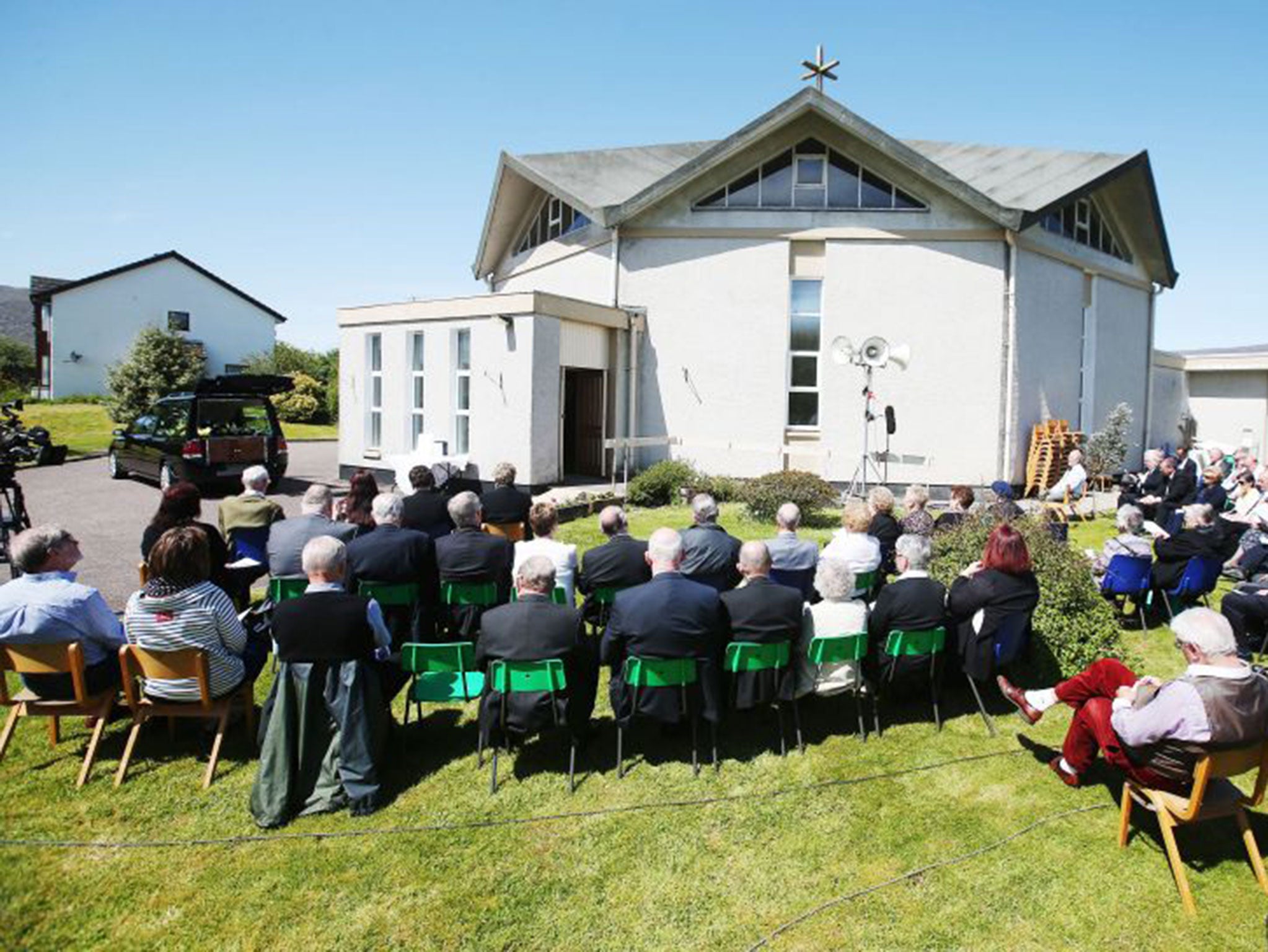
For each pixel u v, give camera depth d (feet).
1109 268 62.03
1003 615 16.74
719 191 51.98
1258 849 13.19
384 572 17.80
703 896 12.03
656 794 14.76
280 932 11.16
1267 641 21.81
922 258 50.11
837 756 16.28
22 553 14.57
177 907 11.64
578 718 15.06
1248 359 76.74
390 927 11.28
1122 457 56.44
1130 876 12.57
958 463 50.16
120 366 103.55
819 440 51.34
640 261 52.60
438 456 43.60
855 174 50.75
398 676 16.08
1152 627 25.09
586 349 49.47
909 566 17.24
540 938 11.14
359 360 54.75
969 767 15.87
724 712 16.40
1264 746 12.01
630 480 49.29
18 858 12.60
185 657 14.49
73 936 11.03
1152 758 12.29
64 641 14.55
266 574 24.29
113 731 16.97
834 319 50.90
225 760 15.74
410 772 15.53
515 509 26.16
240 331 134.41
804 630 16.48
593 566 19.22
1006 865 12.82
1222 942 11.16
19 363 164.76
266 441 47.11
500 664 14.40
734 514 43.50
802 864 12.82
